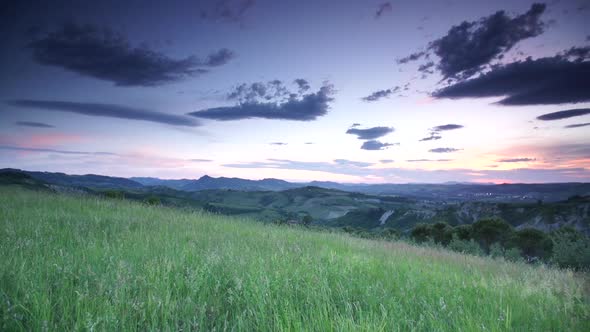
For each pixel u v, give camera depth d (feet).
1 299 10.59
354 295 14.52
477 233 102.83
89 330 8.89
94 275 13.62
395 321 11.57
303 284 15.47
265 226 46.50
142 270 15.23
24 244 18.15
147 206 52.31
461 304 14.38
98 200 50.70
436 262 28.60
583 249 50.80
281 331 9.86
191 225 35.65
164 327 10.09
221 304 12.59
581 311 14.11
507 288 18.29
